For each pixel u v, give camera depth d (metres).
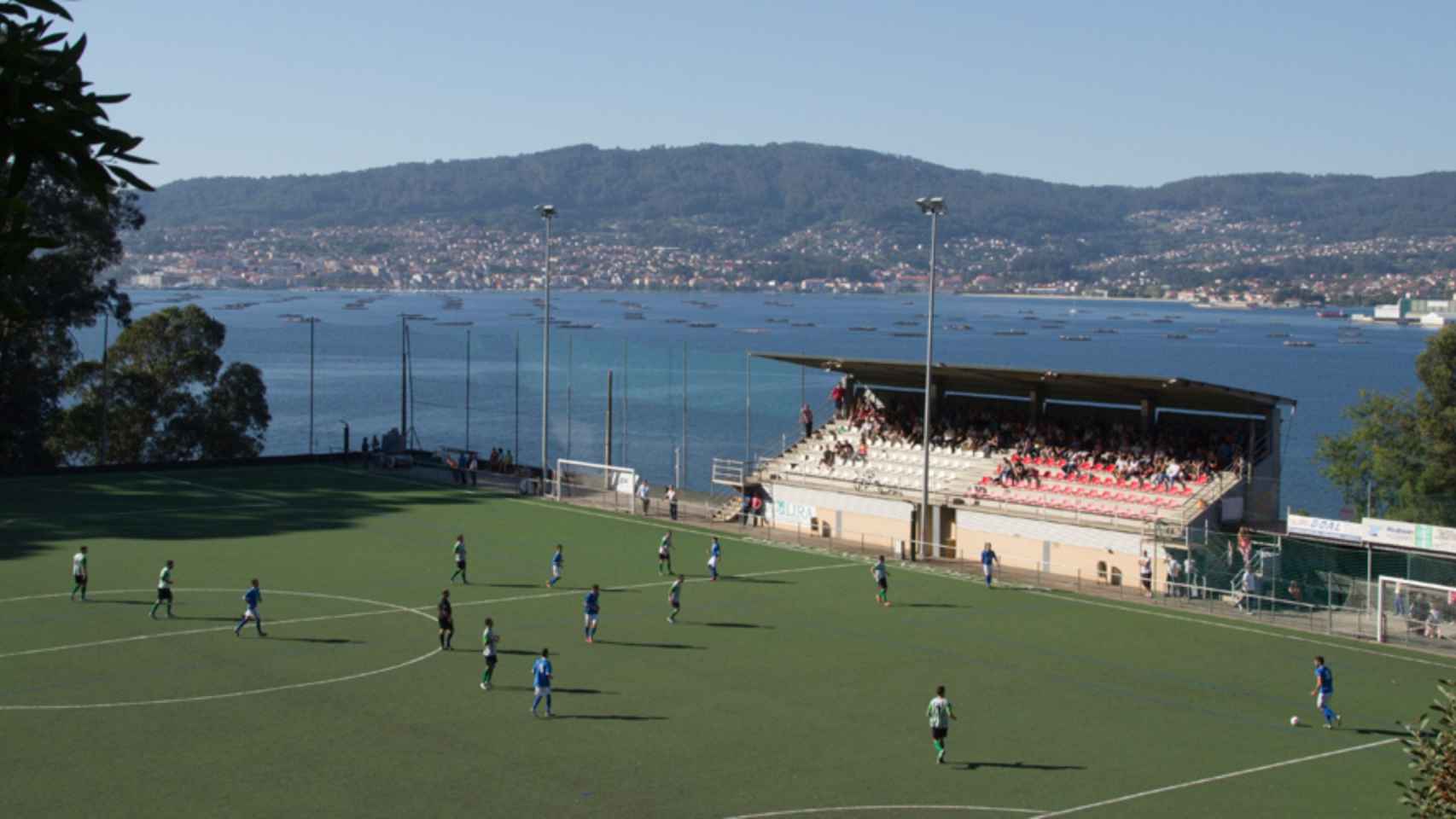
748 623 58.81
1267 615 61.69
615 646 54.09
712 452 152.75
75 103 9.08
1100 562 70.44
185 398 125.06
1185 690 48.75
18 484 98.50
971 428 86.81
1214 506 69.62
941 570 72.62
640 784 37.69
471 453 110.44
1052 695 47.88
